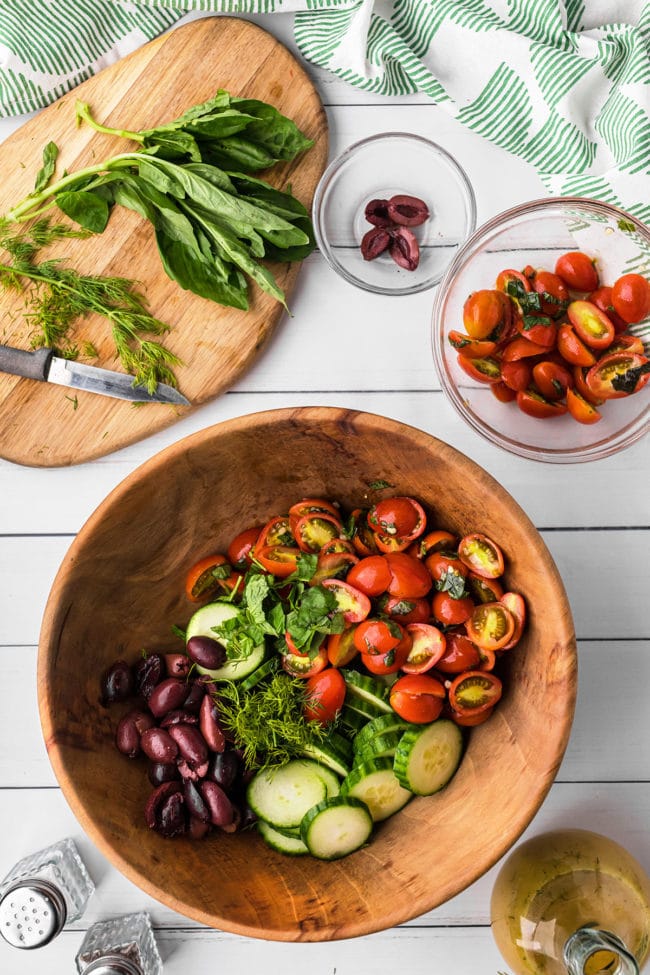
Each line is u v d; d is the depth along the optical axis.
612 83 0.84
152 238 0.83
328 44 0.83
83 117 0.83
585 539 0.85
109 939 0.83
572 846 0.78
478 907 0.85
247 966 0.85
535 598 0.72
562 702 0.69
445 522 0.79
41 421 0.83
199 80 0.83
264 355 0.85
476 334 0.79
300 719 0.76
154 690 0.77
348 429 0.72
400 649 0.76
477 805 0.74
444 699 0.77
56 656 0.73
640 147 0.82
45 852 0.84
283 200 0.82
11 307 0.83
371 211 0.84
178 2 0.83
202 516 0.80
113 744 0.77
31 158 0.84
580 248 0.84
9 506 0.86
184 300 0.83
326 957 0.85
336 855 0.76
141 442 0.85
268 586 0.77
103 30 0.84
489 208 0.86
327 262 0.85
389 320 0.85
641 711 0.85
